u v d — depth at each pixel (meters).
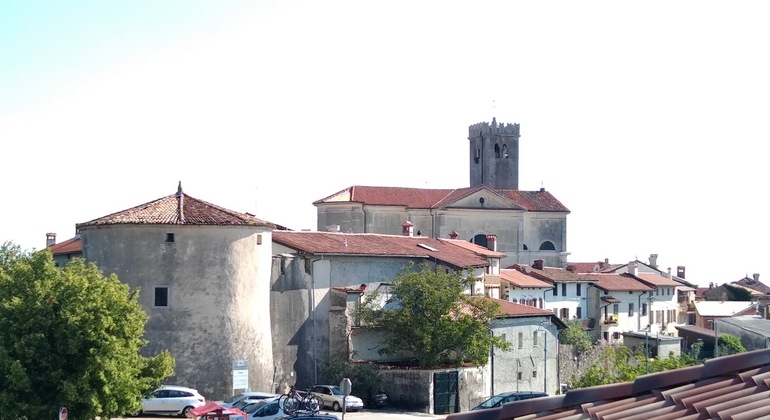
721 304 124.69
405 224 93.56
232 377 57.25
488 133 142.38
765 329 97.12
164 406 50.47
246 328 58.31
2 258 51.81
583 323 99.38
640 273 119.56
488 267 85.31
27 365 38.03
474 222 107.44
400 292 65.56
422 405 61.22
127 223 56.22
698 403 10.23
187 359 56.31
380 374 63.19
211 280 57.19
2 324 38.62
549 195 118.06
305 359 64.31
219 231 57.56
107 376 38.47
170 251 56.72
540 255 112.38
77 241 77.31
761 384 10.45
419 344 63.97
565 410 11.44
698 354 94.88
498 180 142.88
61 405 38.00
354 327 65.25
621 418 10.39
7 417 37.62
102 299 39.56
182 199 59.88
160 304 56.53
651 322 110.44
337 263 67.00
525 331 72.88
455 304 64.69
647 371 54.88
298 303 64.19
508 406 11.67
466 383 64.50
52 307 38.81
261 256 59.94
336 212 104.38
